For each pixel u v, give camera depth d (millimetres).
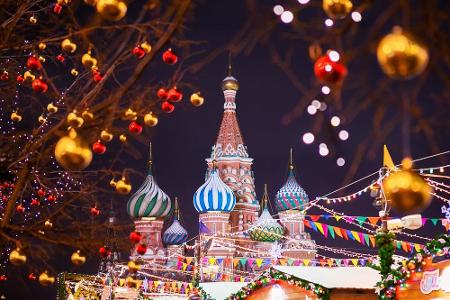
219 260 49625
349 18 3750
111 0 5543
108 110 7418
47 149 8352
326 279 18359
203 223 64812
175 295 34812
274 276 19797
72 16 8469
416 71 3600
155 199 63375
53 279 8578
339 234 25406
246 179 71938
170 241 69375
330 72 3977
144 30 7539
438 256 14445
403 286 15172
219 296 24594
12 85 11695
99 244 8391
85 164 6047
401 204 4262
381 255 15945
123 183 8172
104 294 32812
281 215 67812
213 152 72625
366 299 17781
